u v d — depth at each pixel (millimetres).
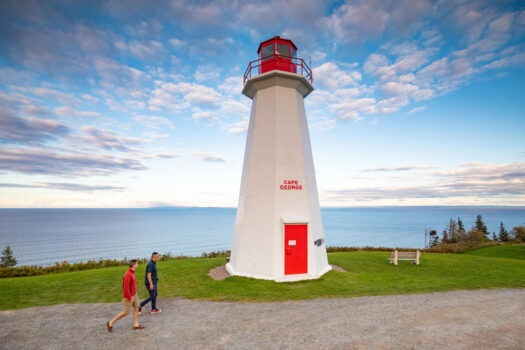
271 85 13523
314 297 9602
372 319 7484
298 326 7043
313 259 12539
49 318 7848
